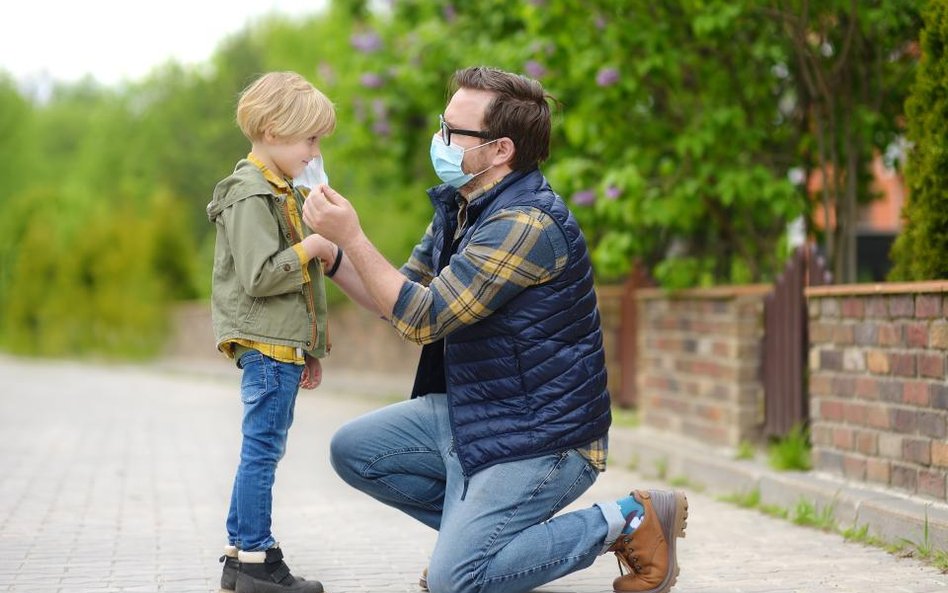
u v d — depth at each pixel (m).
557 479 3.64
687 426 7.77
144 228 31.97
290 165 3.93
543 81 8.84
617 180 7.82
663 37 7.68
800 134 8.03
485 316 3.58
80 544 5.18
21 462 8.43
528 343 3.59
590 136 8.52
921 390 5.15
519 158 3.73
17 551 5.00
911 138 5.60
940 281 4.97
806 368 6.77
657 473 7.44
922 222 5.43
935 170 5.35
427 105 12.52
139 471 7.94
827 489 5.52
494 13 11.21
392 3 13.27
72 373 24.45
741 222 8.71
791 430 6.79
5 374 23.81
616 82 7.79
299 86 3.94
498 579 3.59
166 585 4.29
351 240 3.59
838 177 7.48
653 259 10.16
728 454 7.08
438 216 3.92
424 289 3.60
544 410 3.61
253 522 3.90
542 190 3.72
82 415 12.84
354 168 14.54
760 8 7.22
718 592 4.12
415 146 13.41
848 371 5.75
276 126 3.86
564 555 3.64
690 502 6.37
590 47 8.11
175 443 9.84
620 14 7.84
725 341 7.23
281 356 3.87
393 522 5.89
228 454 9.03
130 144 46.72
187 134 42.34
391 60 12.95
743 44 7.95
